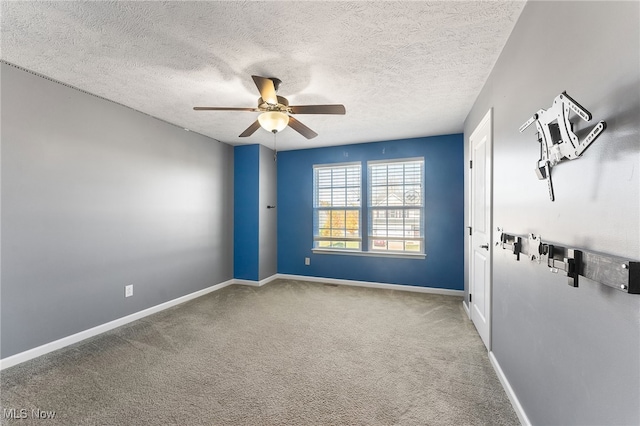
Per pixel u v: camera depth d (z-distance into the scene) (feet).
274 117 7.87
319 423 5.32
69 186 8.43
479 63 7.25
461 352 7.97
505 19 5.64
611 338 3.02
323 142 15.02
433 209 13.80
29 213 7.56
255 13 5.41
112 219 9.63
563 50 3.96
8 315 7.18
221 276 14.78
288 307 11.69
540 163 4.39
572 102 3.49
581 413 3.56
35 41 6.27
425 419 5.42
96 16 5.47
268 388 6.36
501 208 6.72
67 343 8.32
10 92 7.22
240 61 7.11
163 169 11.57
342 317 10.57
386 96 9.25
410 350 8.08
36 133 7.70
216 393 6.19
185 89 8.64
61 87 8.25
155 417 5.46
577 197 3.61
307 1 5.10
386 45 6.47
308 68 7.47
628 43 2.75
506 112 6.34
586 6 3.43
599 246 3.18
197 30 5.91
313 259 16.17
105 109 9.40
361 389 6.33
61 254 8.24
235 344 8.45
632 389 2.73
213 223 14.26
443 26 5.82
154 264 11.15
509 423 5.35
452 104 9.91
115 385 6.45
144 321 10.22
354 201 15.42
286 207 16.74
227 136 13.91
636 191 2.66
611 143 2.99
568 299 3.85
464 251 12.09
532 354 4.98
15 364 7.24
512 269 5.97
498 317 6.94
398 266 14.42
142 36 6.12
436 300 12.60
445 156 13.61
